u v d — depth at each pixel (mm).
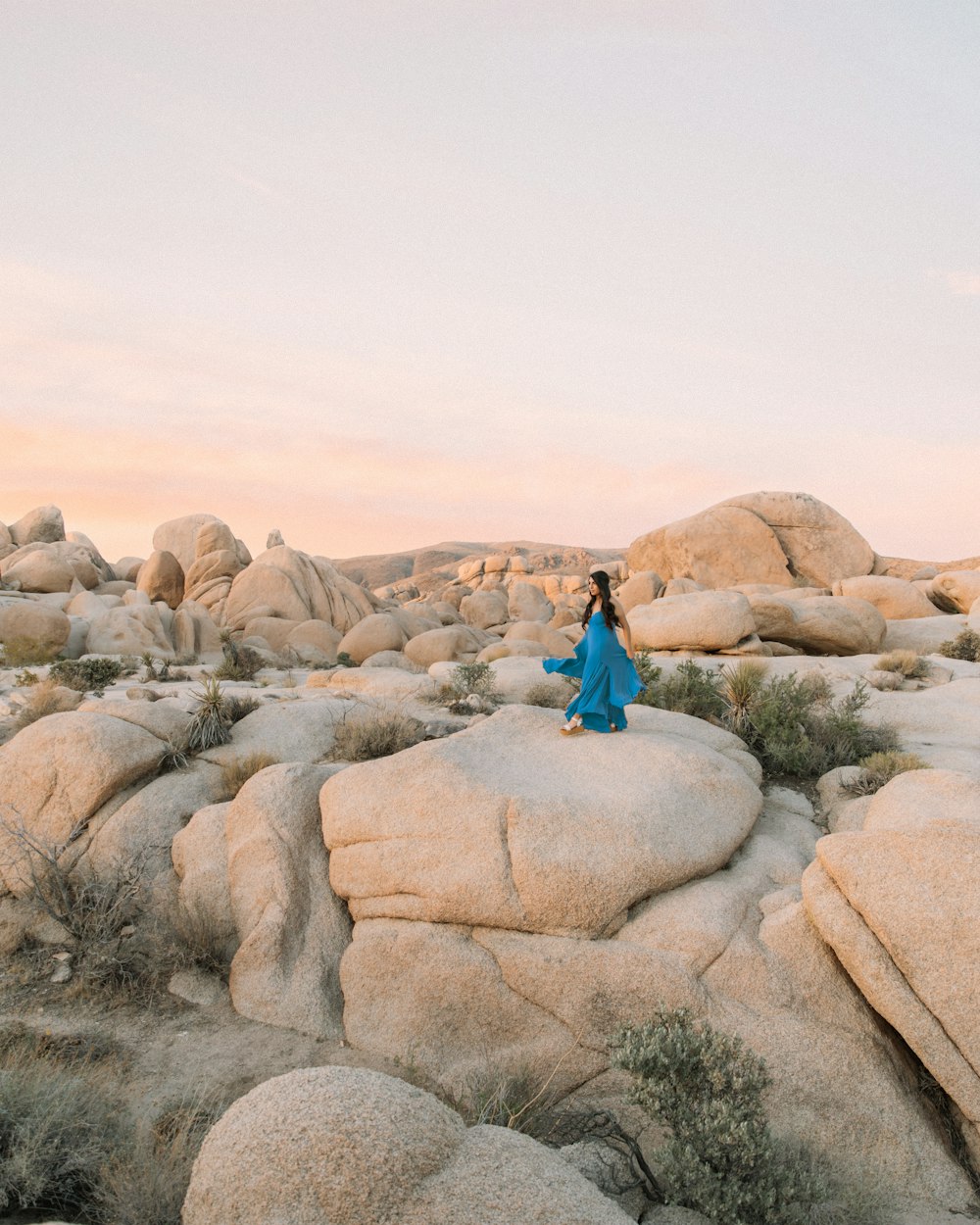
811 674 14539
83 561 46656
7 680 19859
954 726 11688
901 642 23047
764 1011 5715
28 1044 6277
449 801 7016
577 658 8969
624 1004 5902
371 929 6906
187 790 9227
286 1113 3551
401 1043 6320
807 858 7484
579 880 6293
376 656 27672
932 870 5430
